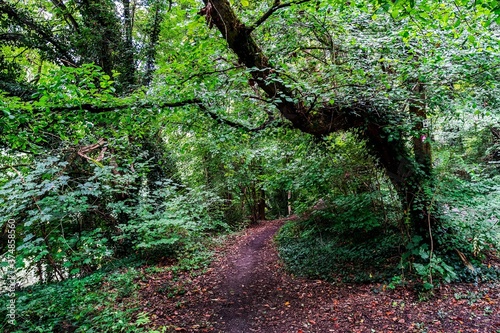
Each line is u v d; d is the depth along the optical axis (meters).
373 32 5.84
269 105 5.51
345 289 6.23
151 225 8.79
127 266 8.38
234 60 5.59
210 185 16.12
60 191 4.82
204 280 7.42
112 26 10.39
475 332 4.08
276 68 4.79
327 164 7.70
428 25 4.67
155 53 10.53
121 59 10.71
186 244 9.72
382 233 7.84
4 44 9.08
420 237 6.25
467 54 4.86
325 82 5.39
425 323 4.46
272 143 9.84
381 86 5.33
